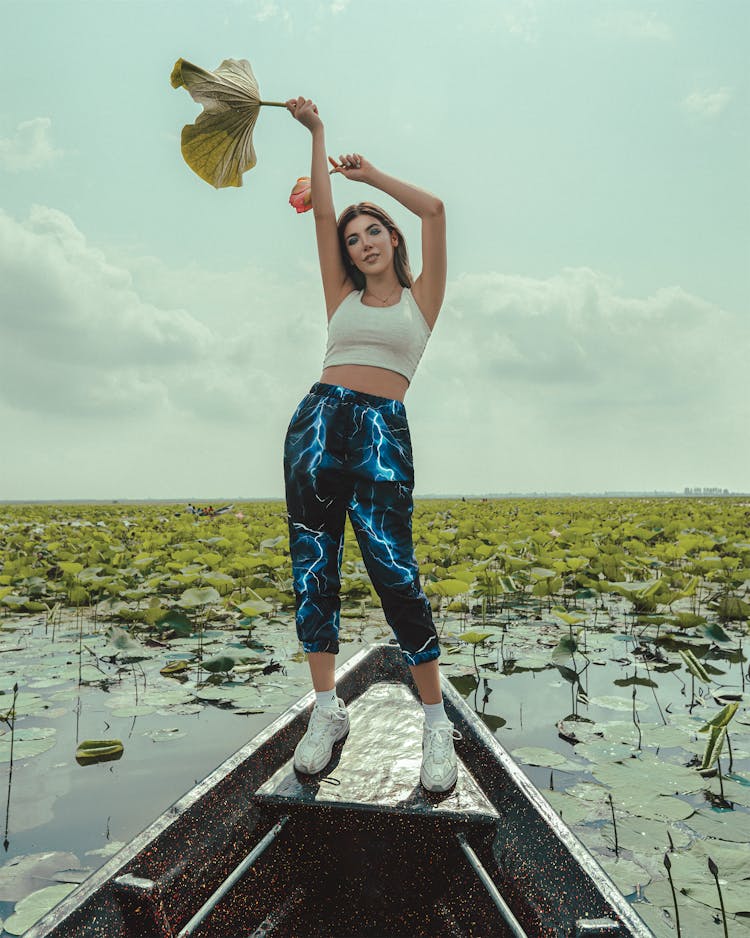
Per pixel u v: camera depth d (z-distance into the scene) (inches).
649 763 94.5
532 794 64.7
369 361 74.2
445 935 51.3
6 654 163.2
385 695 97.0
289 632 187.3
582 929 45.6
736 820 77.9
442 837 62.4
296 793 65.6
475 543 311.0
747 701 125.0
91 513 821.9
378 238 75.9
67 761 96.6
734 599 193.8
